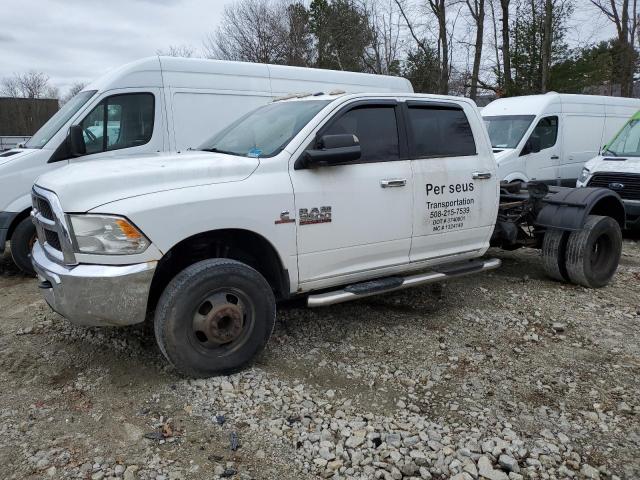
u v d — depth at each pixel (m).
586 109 12.90
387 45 29.86
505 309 5.49
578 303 5.73
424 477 2.92
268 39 31.78
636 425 3.42
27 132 33.16
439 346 4.57
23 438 3.20
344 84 9.46
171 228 3.60
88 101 7.06
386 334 4.81
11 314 5.30
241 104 8.23
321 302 4.27
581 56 24.09
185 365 3.73
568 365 4.25
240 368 3.96
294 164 4.18
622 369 4.19
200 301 3.73
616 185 9.28
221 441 3.19
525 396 3.77
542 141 12.01
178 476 2.88
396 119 4.82
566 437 3.28
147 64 7.45
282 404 3.60
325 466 3.00
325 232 4.30
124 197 3.54
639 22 30.80
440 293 5.97
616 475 2.96
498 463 3.04
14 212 6.60
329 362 4.25
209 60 8.01
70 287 3.49
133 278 3.50
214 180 3.84
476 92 25.81
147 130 7.46
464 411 3.56
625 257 8.21
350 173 4.43
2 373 4.02
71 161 6.92
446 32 25.30
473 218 5.32
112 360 4.22
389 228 4.67
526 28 24.34
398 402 3.66
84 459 3.01
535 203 6.60
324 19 29.55
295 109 4.73
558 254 6.31
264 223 3.97
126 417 3.43
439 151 5.10
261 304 3.98
